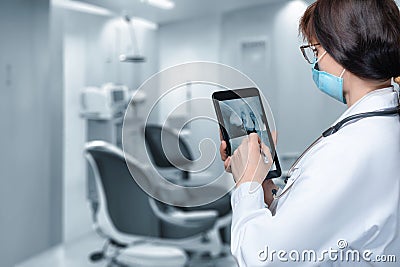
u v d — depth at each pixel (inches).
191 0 163.2
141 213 108.7
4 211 123.8
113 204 109.4
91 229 156.3
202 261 125.1
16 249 128.4
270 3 169.5
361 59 29.0
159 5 170.2
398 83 32.0
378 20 28.8
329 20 29.8
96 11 164.4
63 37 144.3
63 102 145.0
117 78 177.6
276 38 169.9
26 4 131.8
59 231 144.3
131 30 186.4
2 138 122.3
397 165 28.7
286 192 31.9
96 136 156.8
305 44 33.7
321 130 160.1
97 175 109.3
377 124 29.5
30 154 133.3
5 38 123.0
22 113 129.7
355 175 28.0
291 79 165.9
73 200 149.3
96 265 126.6
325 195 27.9
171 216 110.4
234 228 31.1
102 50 167.6
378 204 28.3
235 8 179.2
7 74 123.7
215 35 187.8
